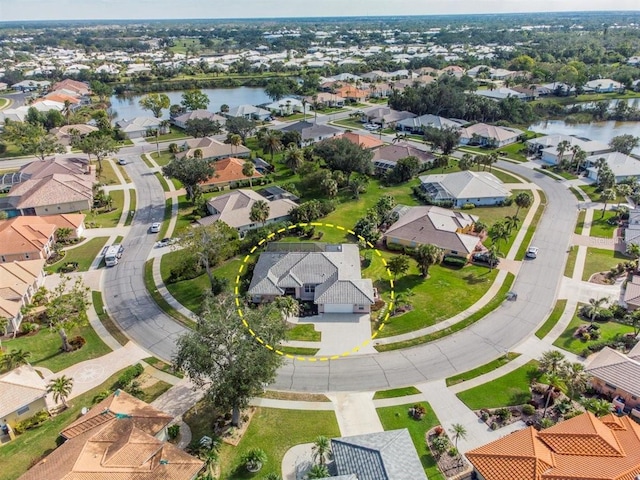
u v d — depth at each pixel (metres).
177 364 48.91
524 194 98.62
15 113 176.00
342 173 118.56
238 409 49.22
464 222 94.19
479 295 73.75
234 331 48.28
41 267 79.06
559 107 192.38
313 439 48.56
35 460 46.22
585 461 41.84
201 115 178.75
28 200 106.06
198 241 73.88
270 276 72.94
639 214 95.69
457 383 56.22
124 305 73.00
